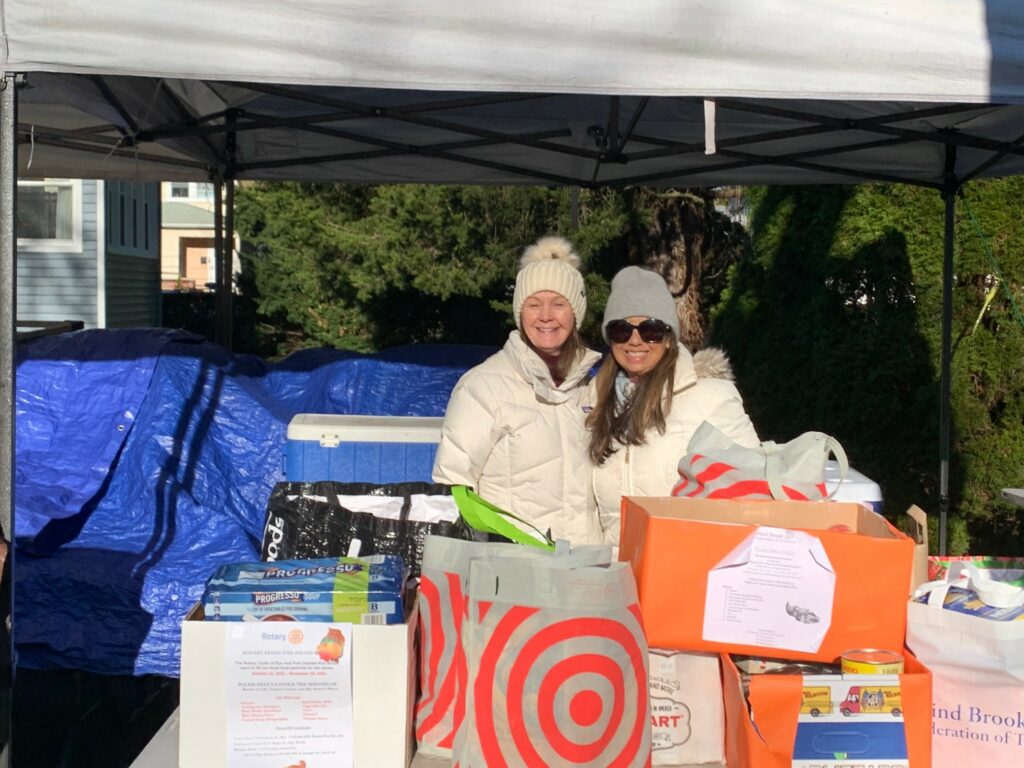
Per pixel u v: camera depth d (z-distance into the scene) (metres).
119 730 4.43
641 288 3.06
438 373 6.54
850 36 2.85
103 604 4.54
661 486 3.11
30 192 14.34
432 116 6.36
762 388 9.12
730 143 5.42
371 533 3.69
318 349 7.08
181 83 5.96
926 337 7.74
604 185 7.59
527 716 2.05
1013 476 7.42
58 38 2.76
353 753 2.22
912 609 2.20
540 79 2.84
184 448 5.43
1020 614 2.14
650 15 2.83
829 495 2.90
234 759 2.20
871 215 8.00
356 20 2.81
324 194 13.84
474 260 13.12
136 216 16.56
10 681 2.80
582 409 3.28
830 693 2.08
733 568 2.23
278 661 2.21
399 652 2.23
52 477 5.21
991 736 2.12
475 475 3.21
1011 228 7.40
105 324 14.61
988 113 5.53
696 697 2.29
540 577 2.08
